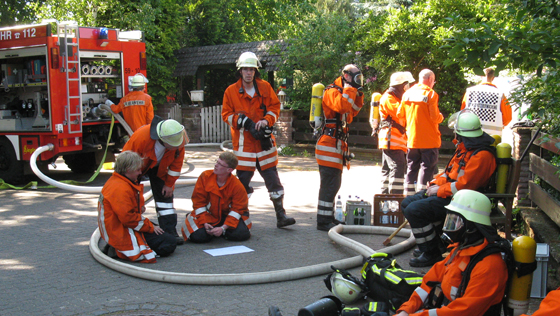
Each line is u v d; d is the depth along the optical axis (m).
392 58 12.12
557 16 3.30
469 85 11.58
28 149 9.27
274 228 6.29
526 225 5.70
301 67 14.34
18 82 9.62
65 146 9.13
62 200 8.12
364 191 8.63
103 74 10.09
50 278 4.43
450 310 2.79
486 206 2.88
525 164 6.40
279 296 4.04
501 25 3.42
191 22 21.19
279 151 14.41
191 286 4.25
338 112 6.06
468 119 4.47
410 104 6.64
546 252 3.82
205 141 17.06
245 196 5.72
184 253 5.23
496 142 5.06
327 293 4.11
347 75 5.96
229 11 23.95
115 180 4.81
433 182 4.79
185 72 17.33
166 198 5.61
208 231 5.51
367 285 3.88
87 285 4.26
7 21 18.30
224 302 3.90
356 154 13.43
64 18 17.59
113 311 3.71
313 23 13.85
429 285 3.15
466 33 3.32
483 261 2.81
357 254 5.20
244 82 6.16
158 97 17.25
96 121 9.80
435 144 6.64
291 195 8.45
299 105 14.25
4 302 3.88
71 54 9.03
